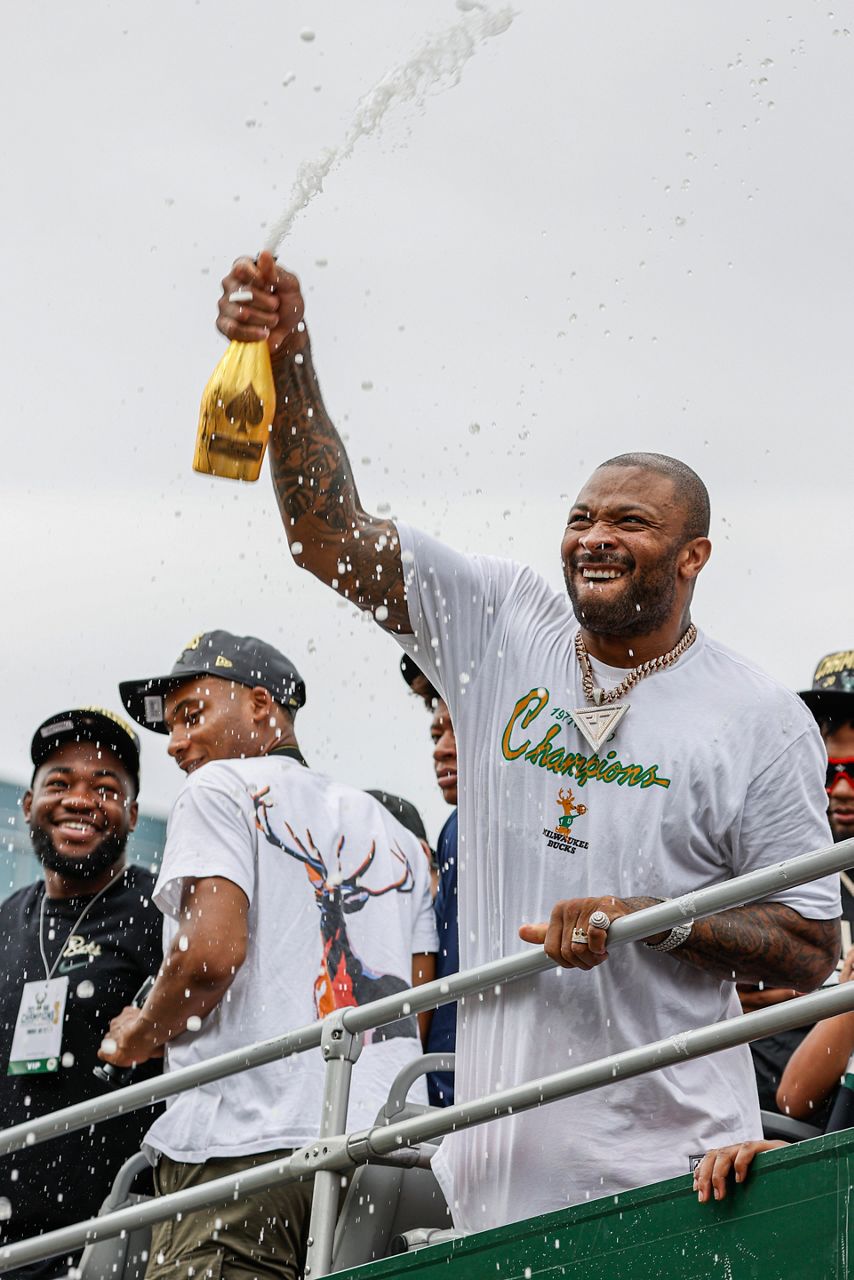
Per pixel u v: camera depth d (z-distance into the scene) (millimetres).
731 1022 3457
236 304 4277
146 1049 4945
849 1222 3225
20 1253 4375
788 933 4008
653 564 4215
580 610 4238
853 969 4645
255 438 4203
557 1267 3553
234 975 4945
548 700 4262
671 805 4078
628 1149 3904
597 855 4074
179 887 5039
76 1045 5691
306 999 4980
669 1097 3930
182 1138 4812
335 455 4508
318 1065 4926
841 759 5512
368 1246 4531
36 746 6090
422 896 5625
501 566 4566
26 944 5922
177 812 5137
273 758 5363
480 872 4250
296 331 4426
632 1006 3996
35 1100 5645
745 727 4172
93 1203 5480
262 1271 4695
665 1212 3451
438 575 4484
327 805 5316
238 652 5758
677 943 3906
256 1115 4809
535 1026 4020
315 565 4512
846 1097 4383
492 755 4289
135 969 5809
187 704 5727
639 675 4234
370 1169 4590
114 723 6078
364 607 4516
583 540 4258
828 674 5816
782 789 4129
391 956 5219
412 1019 5289
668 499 4285
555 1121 3943
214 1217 4715
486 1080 4074
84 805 5953
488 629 4461
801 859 3484
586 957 3695
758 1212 3334
